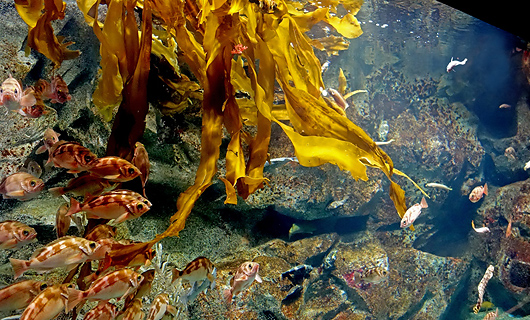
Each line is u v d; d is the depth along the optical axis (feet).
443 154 24.84
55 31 14.11
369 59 27.73
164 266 14.07
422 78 29.07
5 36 13.61
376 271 16.79
